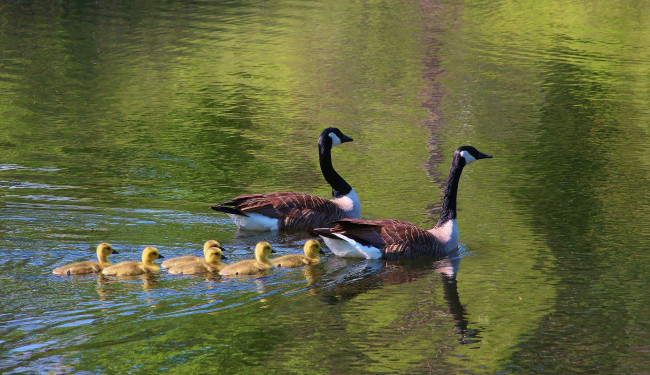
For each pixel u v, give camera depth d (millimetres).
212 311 11562
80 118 24547
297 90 28641
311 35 37719
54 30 37500
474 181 19312
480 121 25016
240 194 17859
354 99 27594
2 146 21328
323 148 16844
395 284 12992
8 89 27516
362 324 11344
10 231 14602
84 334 10672
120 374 9727
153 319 11188
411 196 18062
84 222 15398
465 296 12484
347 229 14344
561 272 13516
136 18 41000
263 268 13219
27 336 10531
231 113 25672
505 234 15602
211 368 10000
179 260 13148
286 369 10062
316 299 12195
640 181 19109
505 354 10516
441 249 14570
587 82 29984
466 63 32812
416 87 29188
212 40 36156
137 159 20594
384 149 22031
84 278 12516
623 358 10477
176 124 24234
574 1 47469
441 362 10328
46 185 17922
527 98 27781
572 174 19766
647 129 24141
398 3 46781
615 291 12688
